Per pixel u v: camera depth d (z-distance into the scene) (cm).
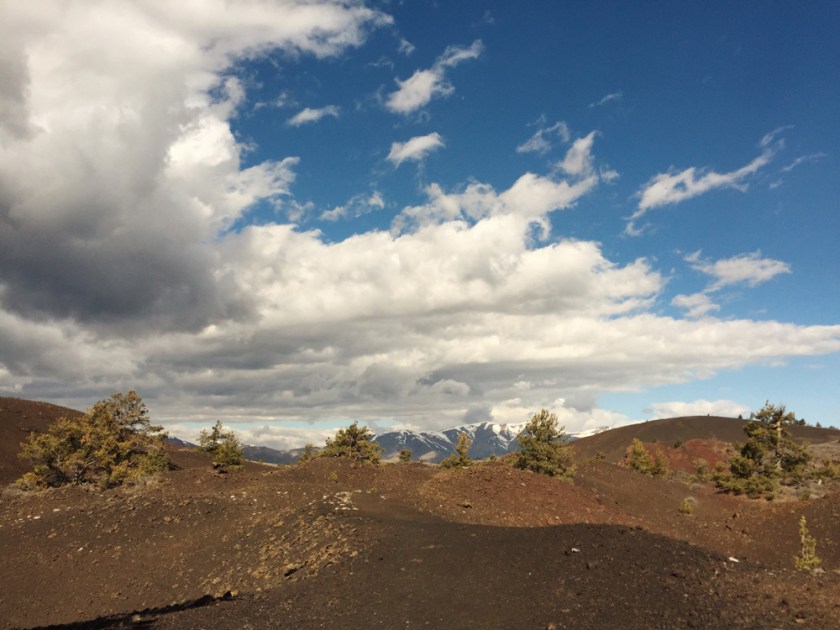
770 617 1095
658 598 1240
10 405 6562
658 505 4522
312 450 6562
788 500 4625
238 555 2194
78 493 3228
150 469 4216
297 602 1464
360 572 1647
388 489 3512
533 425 4844
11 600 2014
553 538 1788
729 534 3700
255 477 4012
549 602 1285
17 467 4875
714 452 9256
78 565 2278
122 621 1498
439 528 2086
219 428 5766
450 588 1445
